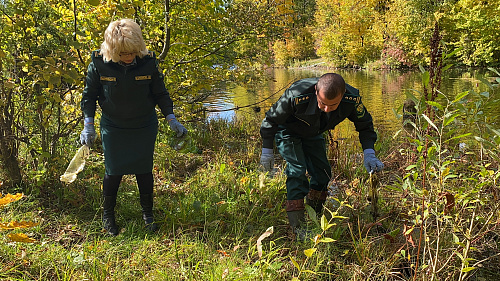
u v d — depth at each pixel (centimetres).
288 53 4694
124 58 273
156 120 316
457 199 232
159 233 308
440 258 249
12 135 367
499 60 2636
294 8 636
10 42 375
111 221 312
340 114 292
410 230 230
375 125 859
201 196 379
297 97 282
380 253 267
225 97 1406
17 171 369
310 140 321
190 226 315
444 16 2738
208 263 262
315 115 285
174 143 564
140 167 306
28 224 180
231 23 600
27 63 347
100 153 502
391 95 1450
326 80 259
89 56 423
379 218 320
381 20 3453
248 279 235
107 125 301
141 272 245
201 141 616
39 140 408
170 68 588
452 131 220
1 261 254
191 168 491
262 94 1478
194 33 639
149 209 322
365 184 401
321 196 333
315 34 4191
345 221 316
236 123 802
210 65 637
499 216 244
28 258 257
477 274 263
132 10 427
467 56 2622
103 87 287
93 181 398
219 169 446
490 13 2495
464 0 2667
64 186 372
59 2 448
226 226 324
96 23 445
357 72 3025
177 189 399
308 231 296
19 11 362
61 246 274
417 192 235
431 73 270
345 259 273
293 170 304
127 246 279
